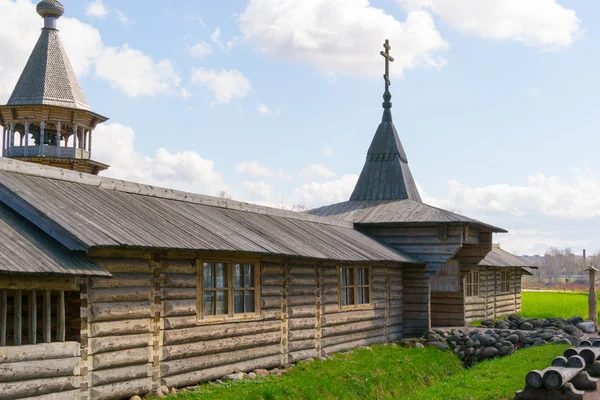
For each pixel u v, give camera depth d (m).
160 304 11.91
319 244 17.59
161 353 11.84
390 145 28.06
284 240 15.98
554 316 34.44
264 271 15.02
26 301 10.92
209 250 12.12
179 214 13.90
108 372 10.68
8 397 8.95
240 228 15.15
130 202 13.09
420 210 24.14
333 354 17.78
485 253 24.98
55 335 10.85
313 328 17.06
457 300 25.42
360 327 19.58
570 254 164.12
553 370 11.41
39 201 10.67
